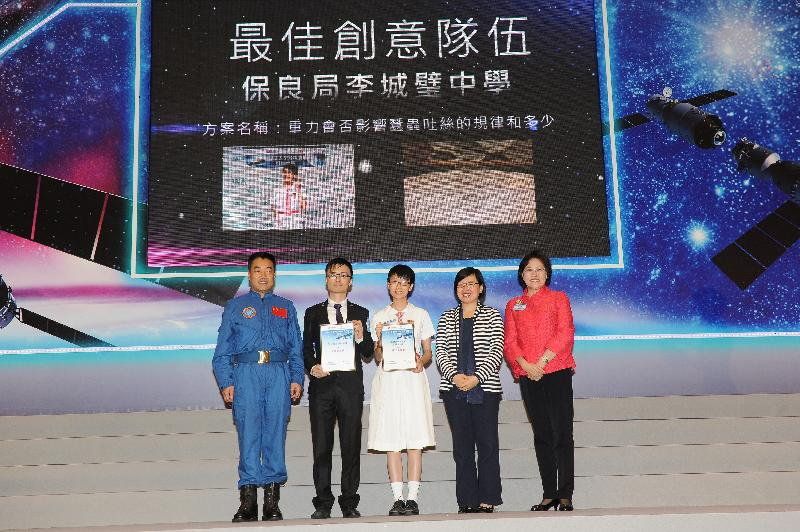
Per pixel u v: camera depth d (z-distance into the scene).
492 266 5.39
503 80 5.63
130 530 3.58
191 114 5.53
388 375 4.23
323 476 4.16
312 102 5.58
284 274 5.35
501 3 5.73
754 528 3.54
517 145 5.55
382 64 5.65
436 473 4.59
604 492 4.44
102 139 5.50
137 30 5.66
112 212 5.40
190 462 4.50
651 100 5.65
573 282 5.40
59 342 5.21
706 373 5.30
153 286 5.31
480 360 4.19
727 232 5.50
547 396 4.18
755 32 5.74
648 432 4.66
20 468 4.43
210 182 5.45
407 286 4.36
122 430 4.73
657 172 5.56
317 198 5.45
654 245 5.46
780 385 5.29
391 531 3.51
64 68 5.59
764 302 5.40
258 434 4.10
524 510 4.41
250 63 5.62
